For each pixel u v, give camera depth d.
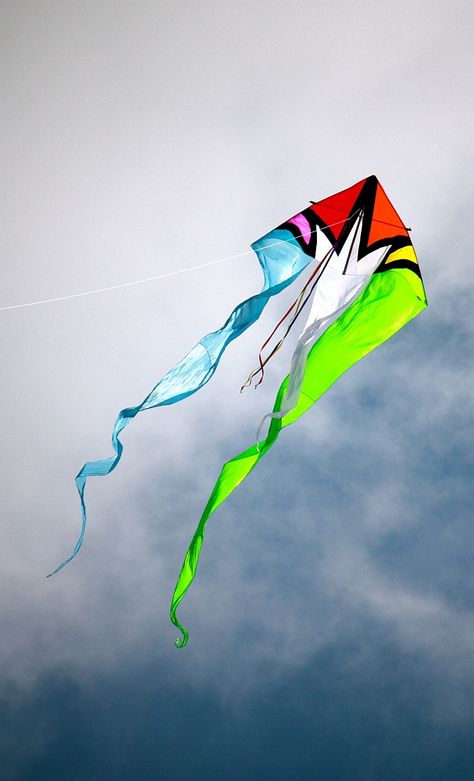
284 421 6.15
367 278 5.78
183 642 5.80
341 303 5.75
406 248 6.16
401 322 6.05
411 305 6.05
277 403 5.72
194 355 6.07
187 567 5.84
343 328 6.15
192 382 6.03
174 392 6.04
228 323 6.00
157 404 6.03
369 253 6.20
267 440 5.65
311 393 6.10
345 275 5.88
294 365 5.34
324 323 5.50
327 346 6.14
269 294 5.95
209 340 6.06
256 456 6.00
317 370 6.11
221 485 6.06
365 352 6.07
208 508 5.99
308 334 5.48
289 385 5.26
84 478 6.08
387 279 6.14
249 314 6.00
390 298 6.11
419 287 6.05
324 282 5.91
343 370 6.08
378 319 6.11
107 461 6.06
